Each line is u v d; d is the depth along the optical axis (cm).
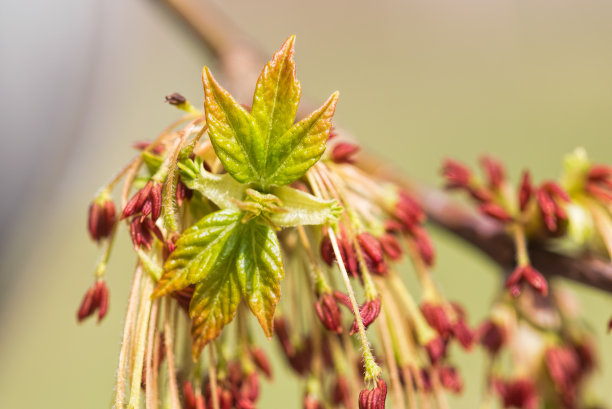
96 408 49
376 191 22
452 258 57
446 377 23
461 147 66
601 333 48
